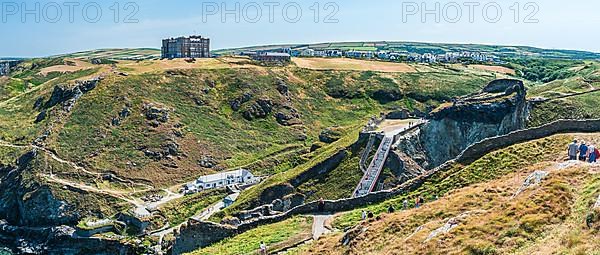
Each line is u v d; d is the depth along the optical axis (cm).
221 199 11119
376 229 3347
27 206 10912
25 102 15988
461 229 2750
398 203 4559
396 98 18612
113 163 12600
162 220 10431
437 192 4550
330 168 7888
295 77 19200
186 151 13600
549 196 2816
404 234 3148
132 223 10331
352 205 4888
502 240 2533
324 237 3809
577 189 2888
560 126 4856
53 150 12700
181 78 16925
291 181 7869
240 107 16362
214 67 18300
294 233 4347
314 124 16588
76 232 10094
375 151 7706
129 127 13912
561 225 2506
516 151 4644
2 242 10469
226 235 5175
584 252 2094
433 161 7656
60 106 14575
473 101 7994
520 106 8088
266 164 13525
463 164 4859
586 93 11419
